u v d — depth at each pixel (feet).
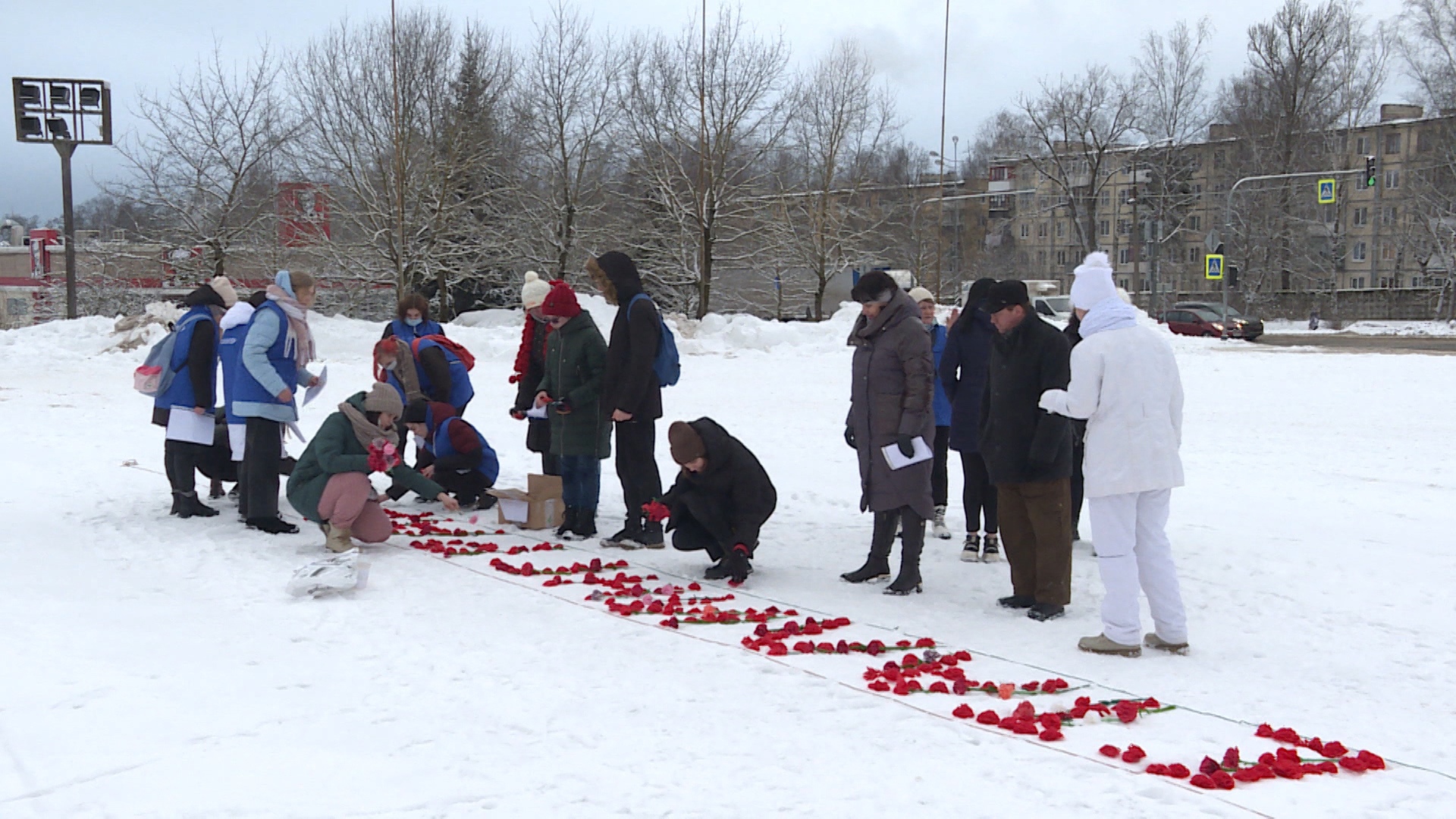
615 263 23.86
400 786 11.62
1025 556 19.97
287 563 22.50
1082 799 11.41
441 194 119.44
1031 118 179.42
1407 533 26.66
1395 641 18.10
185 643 16.74
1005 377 19.31
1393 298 176.65
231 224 126.31
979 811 11.07
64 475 33.40
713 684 15.29
